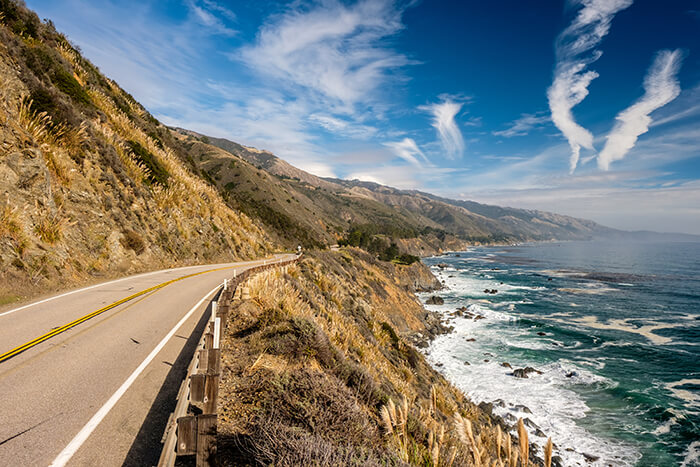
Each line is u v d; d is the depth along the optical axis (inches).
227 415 191.5
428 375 782.5
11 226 438.9
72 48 1226.6
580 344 1505.9
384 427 231.0
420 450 201.3
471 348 1466.5
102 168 737.6
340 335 501.7
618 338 1579.7
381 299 1747.0
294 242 3240.7
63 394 191.3
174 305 433.7
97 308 385.1
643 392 1018.1
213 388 153.6
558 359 1316.4
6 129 488.4
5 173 460.8
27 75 634.2
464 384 1098.1
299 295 607.5
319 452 136.7
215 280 677.9
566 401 979.3
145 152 1027.9
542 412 921.5
